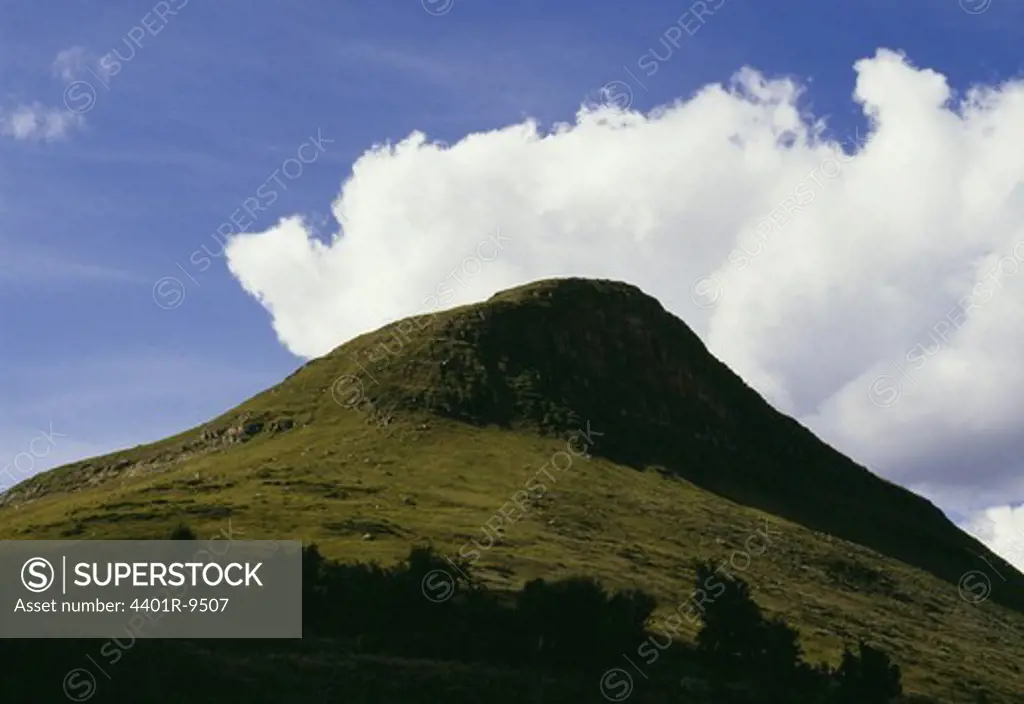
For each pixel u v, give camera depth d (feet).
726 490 528.22
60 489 503.20
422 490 419.13
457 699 223.71
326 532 346.13
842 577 450.30
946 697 318.45
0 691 194.08
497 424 507.71
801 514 538.06
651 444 538.47
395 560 314.35
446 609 268.21
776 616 360.48
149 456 515.91
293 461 446.60
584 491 454.81
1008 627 460.55
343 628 256.32
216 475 423.64
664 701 243.40
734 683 265.54
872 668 282.97
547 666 254.06
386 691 221.05
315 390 532.73
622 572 354.74
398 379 530.27
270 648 236.84
